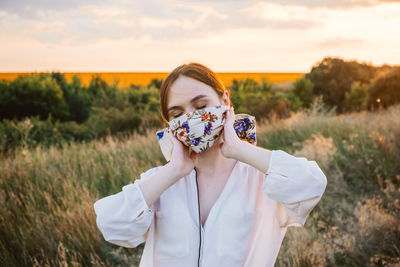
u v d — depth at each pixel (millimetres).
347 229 3373
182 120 1254
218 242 1204
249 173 1345
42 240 3250
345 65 20031
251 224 1253
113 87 17906
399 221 3406
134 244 1282
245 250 1226
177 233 1242
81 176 4883
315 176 1187
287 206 1197
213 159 1336
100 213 1234
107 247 3375
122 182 4629
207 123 1239
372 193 4340
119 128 11758
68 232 3355
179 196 1302
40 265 2975
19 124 8055
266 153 1215
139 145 6598
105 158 5793
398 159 4816
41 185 4477
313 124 7629
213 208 1246
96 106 15602
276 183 1172
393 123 6586
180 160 1249
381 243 3100
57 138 10562
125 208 1208
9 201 3951
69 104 15219
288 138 7027
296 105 17031
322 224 3344
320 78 19875
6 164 5164
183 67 1316
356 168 4828
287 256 2902
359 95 17844
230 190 1273
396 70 14523
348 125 7059
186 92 1266
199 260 1215
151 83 23141
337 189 4363
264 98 15328
